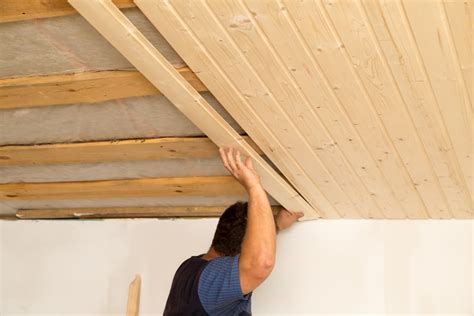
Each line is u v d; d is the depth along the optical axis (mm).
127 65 2504
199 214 3988
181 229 4016
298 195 3395
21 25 2301
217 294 2781
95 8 2086
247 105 2598
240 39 2211
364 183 3195
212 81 2455
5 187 3914
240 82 2451
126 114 2898
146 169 3494
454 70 2223
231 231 3088
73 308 4113
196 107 2609
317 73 2346
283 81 2418
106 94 2650
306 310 3582
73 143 3209
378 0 1949
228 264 2803
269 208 2824
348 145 2840
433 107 2465
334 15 2039
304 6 2018
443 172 2975
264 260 2705
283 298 3633
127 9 2170
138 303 3932
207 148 3074
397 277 3490
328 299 3566
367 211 3521
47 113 2971
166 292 3916
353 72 2314
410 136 2699
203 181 3502
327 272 3607
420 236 3512
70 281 4176
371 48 2170
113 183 3672
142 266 4027
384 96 2438
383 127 2660
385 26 2055
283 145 2887
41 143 3268
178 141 3035
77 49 2432
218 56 2311
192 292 2832
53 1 2107
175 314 2871
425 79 2297
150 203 3998
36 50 2455
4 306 4254
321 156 2961
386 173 3061
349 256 3596
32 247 4328
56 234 4301
